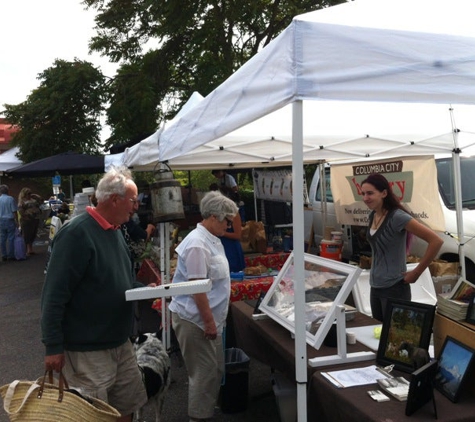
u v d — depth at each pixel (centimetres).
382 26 205
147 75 1608
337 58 199
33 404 210
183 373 443
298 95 195
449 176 620
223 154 470
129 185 244
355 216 641
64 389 217
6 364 500
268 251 662
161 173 429
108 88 1661
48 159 1182
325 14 213
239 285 461
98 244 237
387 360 244
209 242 304
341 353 252
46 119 1733
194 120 321
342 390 219
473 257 546
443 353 224
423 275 490
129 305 254
